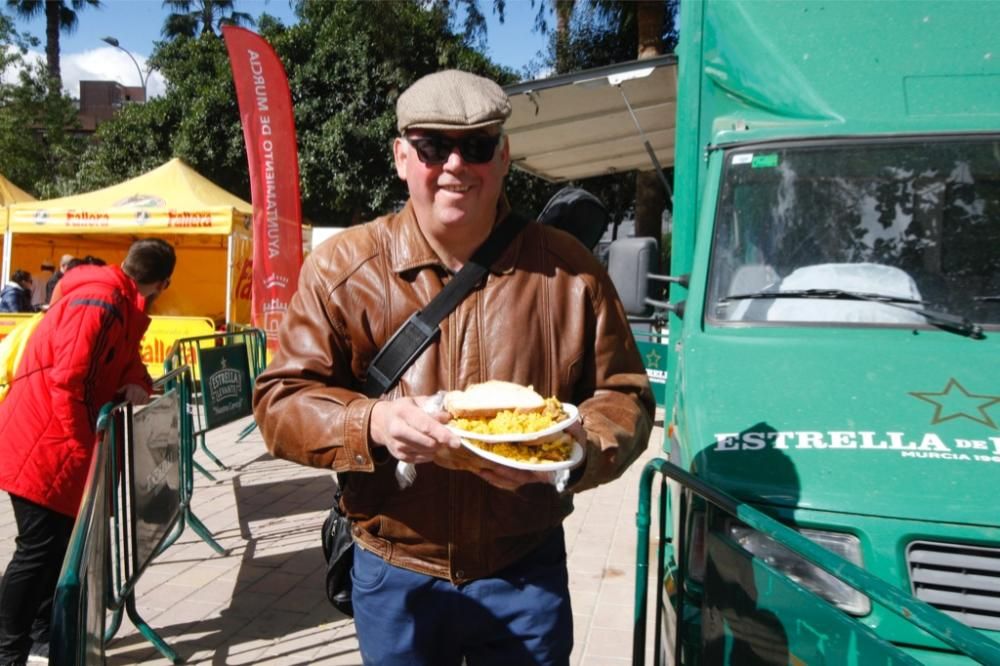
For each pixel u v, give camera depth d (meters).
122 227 11.96
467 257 2.11
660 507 2.71
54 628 1.90
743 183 3.52
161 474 4.41
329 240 2.16
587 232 3.30
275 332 7.68
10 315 11.16
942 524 2.07
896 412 2.45
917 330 2.97
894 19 3.65
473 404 1.71
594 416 1.96
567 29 16.92
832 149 3.47
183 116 21.44
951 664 1.98
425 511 2.02
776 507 2.20
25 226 12.11
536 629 2.08
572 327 2.10
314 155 19.48
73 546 2.15
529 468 1.61
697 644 2.37
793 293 3.19
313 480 7.12
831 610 1.94
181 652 3.97
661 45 13.48
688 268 4.16
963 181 3.29
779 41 3.77
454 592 2.06
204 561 5.17
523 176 19.83
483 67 19.44
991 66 3.50
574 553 5.37
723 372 2.82
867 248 3.26
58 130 27.19
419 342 2.01
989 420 2.37
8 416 3.39
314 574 4.96
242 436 8.73
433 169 1.96
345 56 19.73
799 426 2.44
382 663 2.11
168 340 11.40
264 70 7.47
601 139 9.46
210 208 11.93
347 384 2.11
